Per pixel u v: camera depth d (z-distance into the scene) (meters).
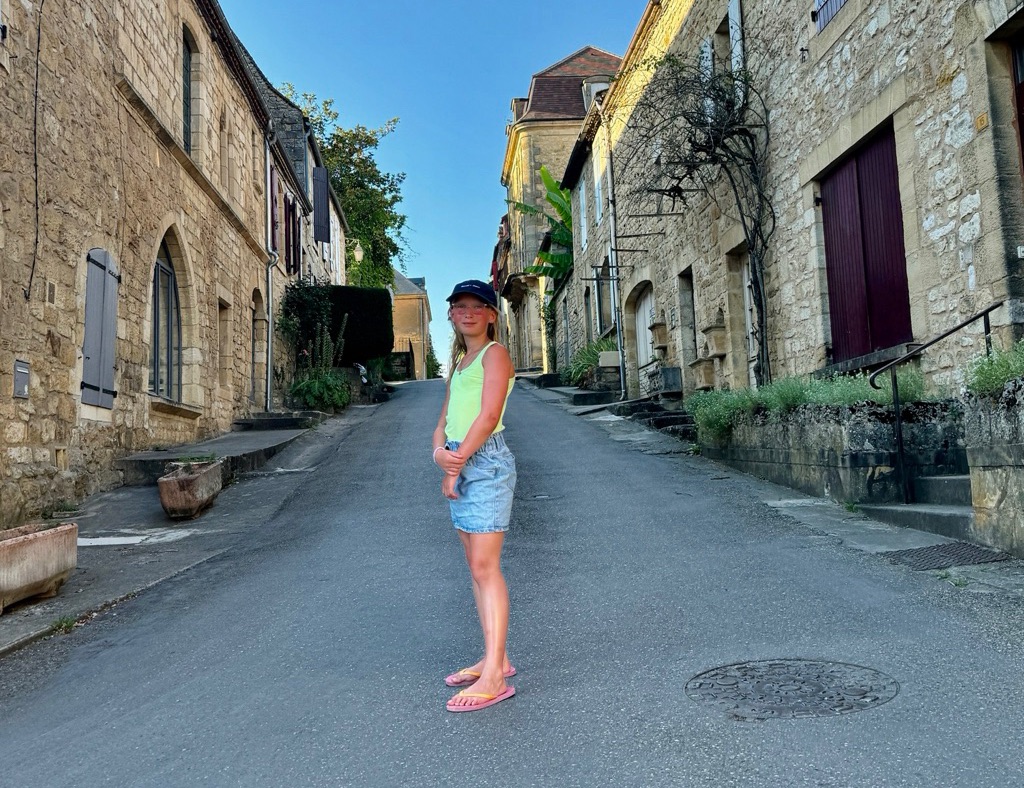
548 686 3.36
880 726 2.74
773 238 10.32
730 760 2.58
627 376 18.36
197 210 13.34
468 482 3.32
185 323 12.89
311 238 24.47
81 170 9.05
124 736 3.15
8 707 3.61
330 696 3.43
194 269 13.06
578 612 4.41
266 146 18.03
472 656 3.84
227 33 14.57
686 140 10.89
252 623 4.62
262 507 8.66
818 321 9.20
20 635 4.57
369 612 4.68
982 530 5.13
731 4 11.20
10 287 7.57
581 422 14.41
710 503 7.25
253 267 17.03
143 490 9.63
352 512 7.97
